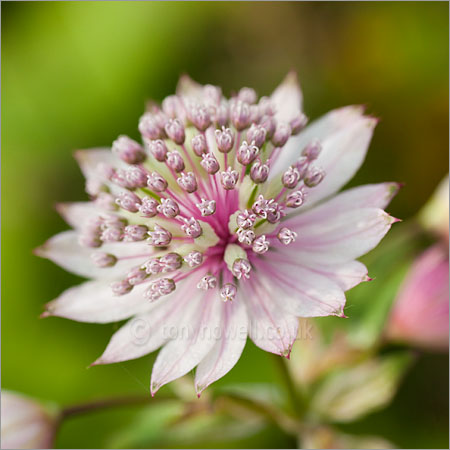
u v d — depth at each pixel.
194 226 0.16
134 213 0.16
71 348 0.20
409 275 0.18
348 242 0.16
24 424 0.17
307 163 0.16
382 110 0.20
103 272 0.17
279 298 0.16
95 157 0.17
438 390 0.19
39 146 0.20
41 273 0.20
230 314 0.16
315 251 0.16
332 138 0.17
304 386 0.18
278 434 0.19
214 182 0.16
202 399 0.17
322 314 0.16
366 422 0.19
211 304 0.16
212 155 0.16
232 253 0.16
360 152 0.16
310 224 0.16
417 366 0.19
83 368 0.19
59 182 0.20
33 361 0.20
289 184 0.16
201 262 0.16
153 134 0.16
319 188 0.16
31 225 0.20
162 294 0.16
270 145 0.16
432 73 0.20
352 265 0.16
